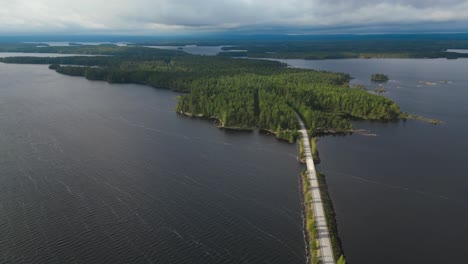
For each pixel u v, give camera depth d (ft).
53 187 493.36
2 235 393.91
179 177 529.86
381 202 468.34
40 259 360.07
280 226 414.41
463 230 414.00
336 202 465.47
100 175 531.50
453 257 370.32
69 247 377.30
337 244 374.84
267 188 499.51
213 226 414.00
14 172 533.96
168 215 434.30
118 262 358.02
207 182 515.91
